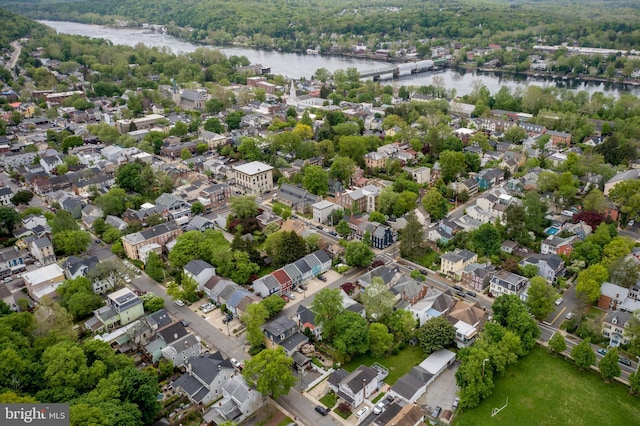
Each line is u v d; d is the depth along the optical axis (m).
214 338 147.62
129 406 110.94
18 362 118.56
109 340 143.12
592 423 117.56
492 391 126.75
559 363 136.00
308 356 138.62
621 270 159.50
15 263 183.88
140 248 189.00
